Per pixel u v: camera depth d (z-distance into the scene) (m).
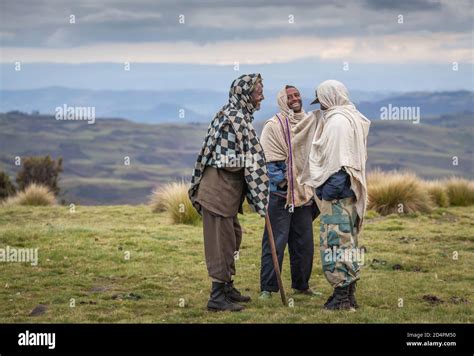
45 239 12.90
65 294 8.84
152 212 18.78
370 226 15.41
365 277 10.12
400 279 9.94
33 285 9.40
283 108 8.85
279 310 7.99
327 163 7.81
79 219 17.30
